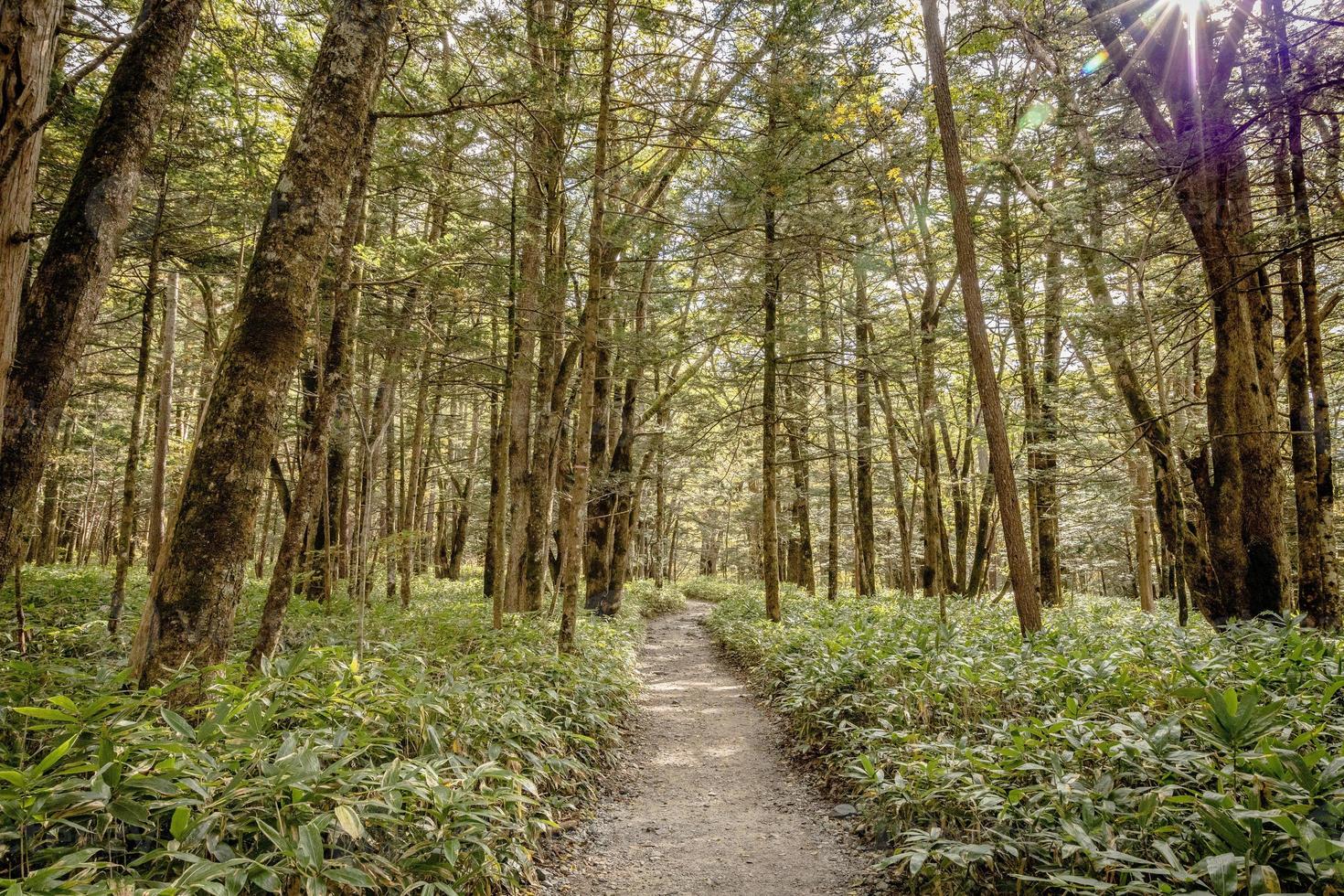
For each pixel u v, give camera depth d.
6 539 3.98
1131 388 10.00
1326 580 7.66
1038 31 9.09
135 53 4.57
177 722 3.19
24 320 4.20
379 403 14.77
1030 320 13.95
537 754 5.16
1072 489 12.62
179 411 19.69
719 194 10.66
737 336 15.64
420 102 8.19
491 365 10.16
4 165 2.82
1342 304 10.45
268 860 2.80
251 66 7.35
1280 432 7.64
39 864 2.61
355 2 4.86
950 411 20.64
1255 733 3.26
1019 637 7.42
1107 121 8.00
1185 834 3.07
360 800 3.23
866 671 6.80
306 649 4.30
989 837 3.71
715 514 37.03
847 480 24.66
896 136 11.58
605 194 9.23
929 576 15.85
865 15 8.40
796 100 8.08
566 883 4.25
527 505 12.55
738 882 4.25
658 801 5.73
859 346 14.20
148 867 2.76
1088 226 9.46
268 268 4.41
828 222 11.17
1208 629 7.70
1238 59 6.77
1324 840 2.41
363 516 7.06
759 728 7.86
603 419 17.31
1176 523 9.30
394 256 9.46
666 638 16.34
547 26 7.04
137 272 11.09
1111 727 3.83
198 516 4.12
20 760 3.10
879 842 4.55
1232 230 7.76
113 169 4.43
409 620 9.73
